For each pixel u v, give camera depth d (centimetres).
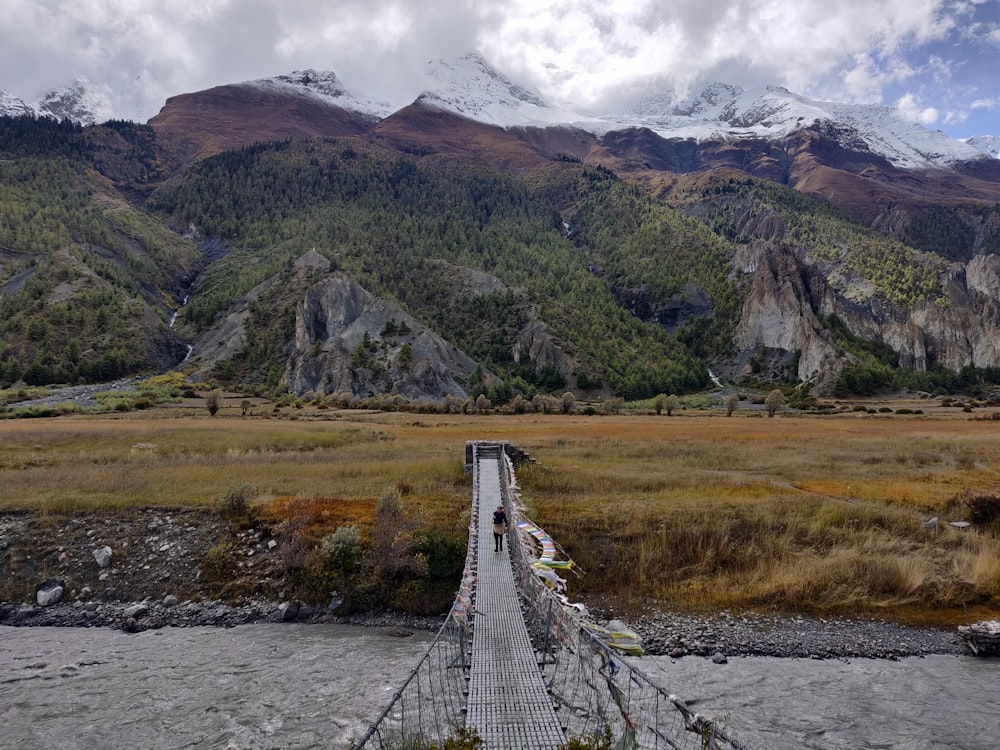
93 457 4181
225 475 3622
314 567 2495
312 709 1603
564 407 10712
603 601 2392
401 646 2048
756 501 3131
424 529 2692
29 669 1880
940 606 2338
